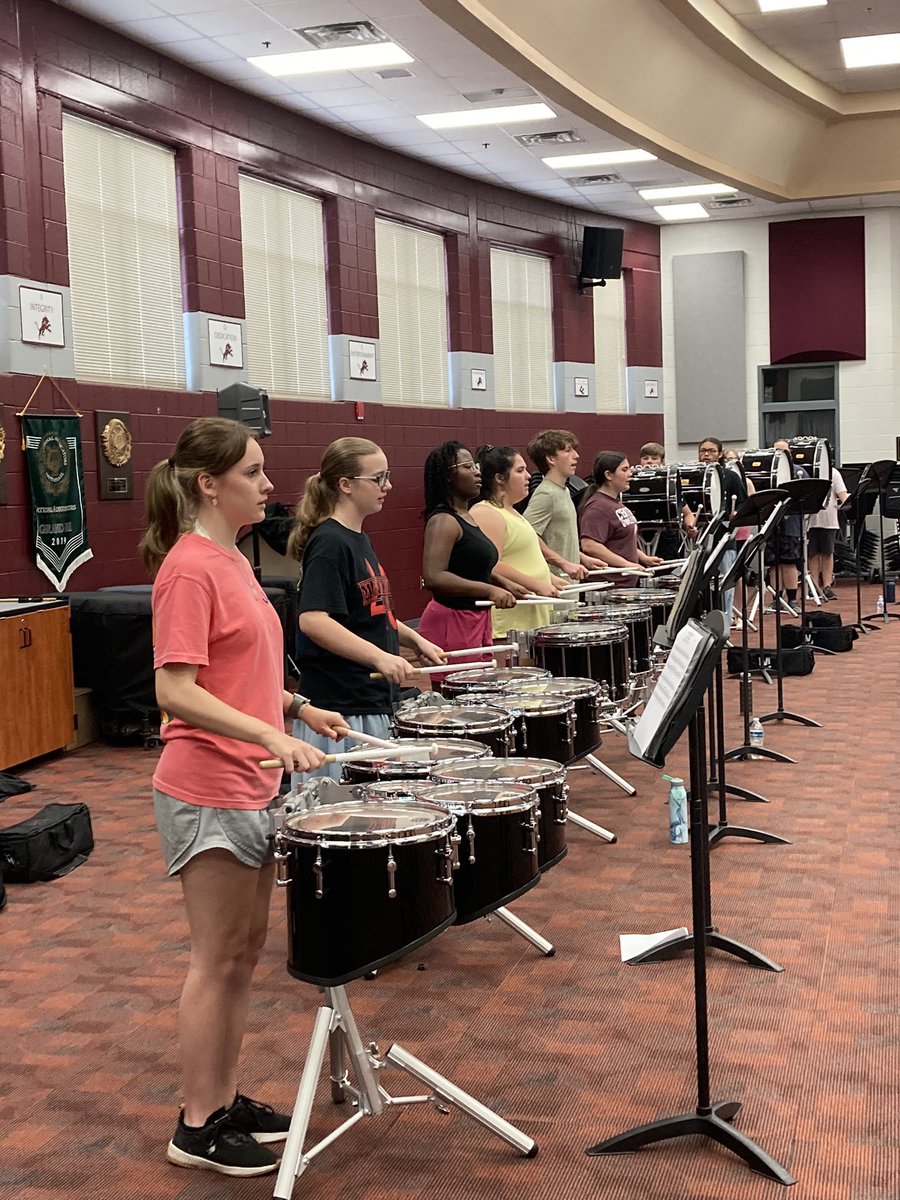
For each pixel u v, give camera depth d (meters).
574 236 16.16
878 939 4.05
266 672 2.75
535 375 15.84
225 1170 2.76
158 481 2.72
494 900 3.15
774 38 12.30
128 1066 3.36
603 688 5.06
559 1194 2.64
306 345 11.92
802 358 17.20
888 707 8.07
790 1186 2.64
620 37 10.85
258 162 10.88
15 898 4.89
